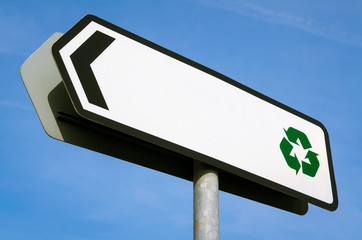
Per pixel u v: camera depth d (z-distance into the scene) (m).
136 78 2.65
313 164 3.36
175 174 2.93
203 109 2.87
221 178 3.10
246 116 3.10
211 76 3.03
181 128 2.71
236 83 3.16
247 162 2.94
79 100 2.38
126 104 2.54
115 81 2.56
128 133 2.48
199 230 2.61
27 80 2.53
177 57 2.91
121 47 2.67
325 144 3.56
